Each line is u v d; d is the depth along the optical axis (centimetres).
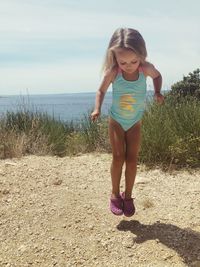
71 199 166
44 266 129
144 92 140
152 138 216
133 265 127
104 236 141
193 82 328
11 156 236
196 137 219
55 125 293
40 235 143
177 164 211
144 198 169
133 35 132
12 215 155
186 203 164
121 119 141
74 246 136
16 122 291
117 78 138
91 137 263
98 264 128
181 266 125
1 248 137
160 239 138
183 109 238
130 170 145
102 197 169
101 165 212
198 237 139
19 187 178
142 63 137
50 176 191
